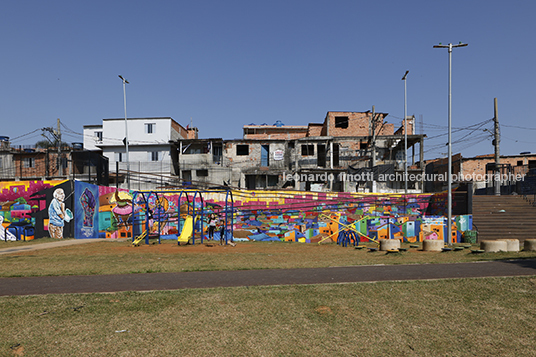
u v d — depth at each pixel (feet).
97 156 74.23
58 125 130.62
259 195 71.82
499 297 20.01
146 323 16.29
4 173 149.89
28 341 14.39
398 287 22.02
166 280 25.08
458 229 71.72
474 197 84.69
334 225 71.87
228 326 16.07
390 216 73.92
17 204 64.34
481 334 15.46
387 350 14.02
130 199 70.44
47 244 54.13
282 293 20.81
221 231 59.31
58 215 63.72
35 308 18.16
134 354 13.46
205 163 138.31
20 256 39.52
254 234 70.69
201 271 28.84
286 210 71.87
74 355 13.33
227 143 141.08
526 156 144.05
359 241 67.67
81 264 32.96
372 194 75.15
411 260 35.27
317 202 73.05
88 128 165.37
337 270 28.63
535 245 42.52
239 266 31.19
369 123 146.20
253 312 17.76
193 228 58.23
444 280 23.59
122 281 24.80
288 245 59.93
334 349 14.06
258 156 140.56
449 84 67.26
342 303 19.10
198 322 16.46
